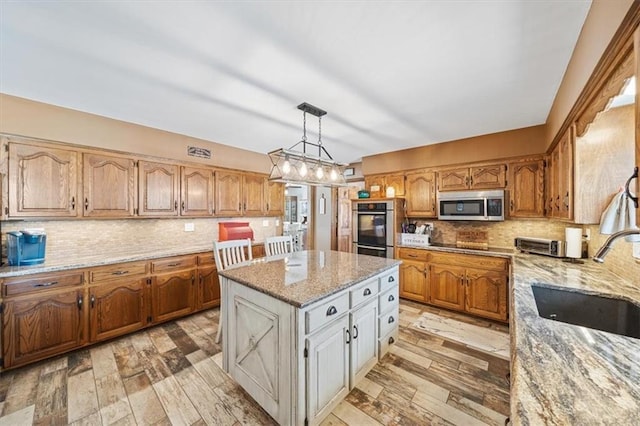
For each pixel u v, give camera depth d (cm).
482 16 135
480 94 224
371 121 289
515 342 97
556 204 259
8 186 224
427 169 392
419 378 207
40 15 134
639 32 88
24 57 172
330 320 167
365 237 425
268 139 362
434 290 355
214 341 264
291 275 199
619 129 187
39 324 222
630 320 144
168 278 302
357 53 167
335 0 125
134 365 223
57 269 230
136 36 151
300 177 242
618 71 117
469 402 182
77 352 242
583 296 160
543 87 211
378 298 222
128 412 172
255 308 175
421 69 185
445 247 357
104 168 275
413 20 138
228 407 178
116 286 263
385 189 438
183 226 359
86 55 170
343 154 451
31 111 235
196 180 348
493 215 330
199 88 213
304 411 151
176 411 174
